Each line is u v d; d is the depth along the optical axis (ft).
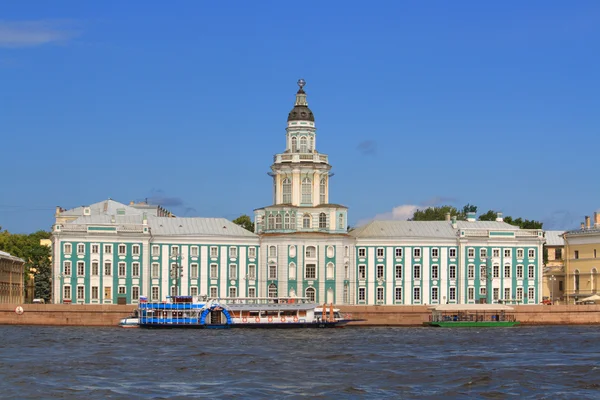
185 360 425.69
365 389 351.25
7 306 654.12
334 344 509.76
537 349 485.56
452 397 338.13
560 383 366.02
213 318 643.04
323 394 339.98
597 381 369.91
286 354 453.99
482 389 353.31
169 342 514.27
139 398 329.72
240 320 643.86
